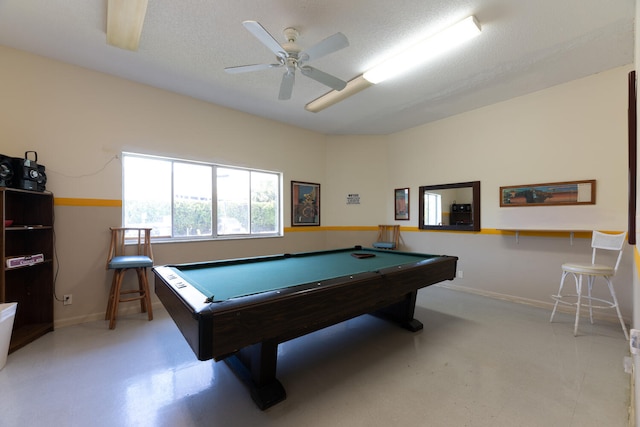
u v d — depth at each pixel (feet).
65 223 9.53
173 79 10.70
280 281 6.51
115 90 10.46
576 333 8.71
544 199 11.35
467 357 7.34
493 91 11.60
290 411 5.33
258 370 5.67
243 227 14.51
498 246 12.78
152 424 4.96
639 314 4.99
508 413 5.25
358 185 17.70
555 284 11.21
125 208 11.04
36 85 9.08
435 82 10.81
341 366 6.95
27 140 8.94
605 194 10.03
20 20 7.46
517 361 7.12
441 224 14.87
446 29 7.70
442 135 14.87
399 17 7.32
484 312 10.82
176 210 12.25
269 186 15.60
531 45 8.48
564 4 6.85
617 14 7.15
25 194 8.79
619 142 9.77
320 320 5.47
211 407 5.42
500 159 12.68
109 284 10.28
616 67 9.78
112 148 10.39
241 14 7.23
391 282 7.08
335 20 7.46
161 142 11.48
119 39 7.97
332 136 17.84
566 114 10.85
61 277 9.45
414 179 16.14
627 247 9.67
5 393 5.80
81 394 5.78
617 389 5.94
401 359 7.26
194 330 4.20
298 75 10.34
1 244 7.27
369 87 11.20
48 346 7.89
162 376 6.47
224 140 13.34
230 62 9.52
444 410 5.34
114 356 7.36
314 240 17.13
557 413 5.24
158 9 7.05
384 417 5.16
